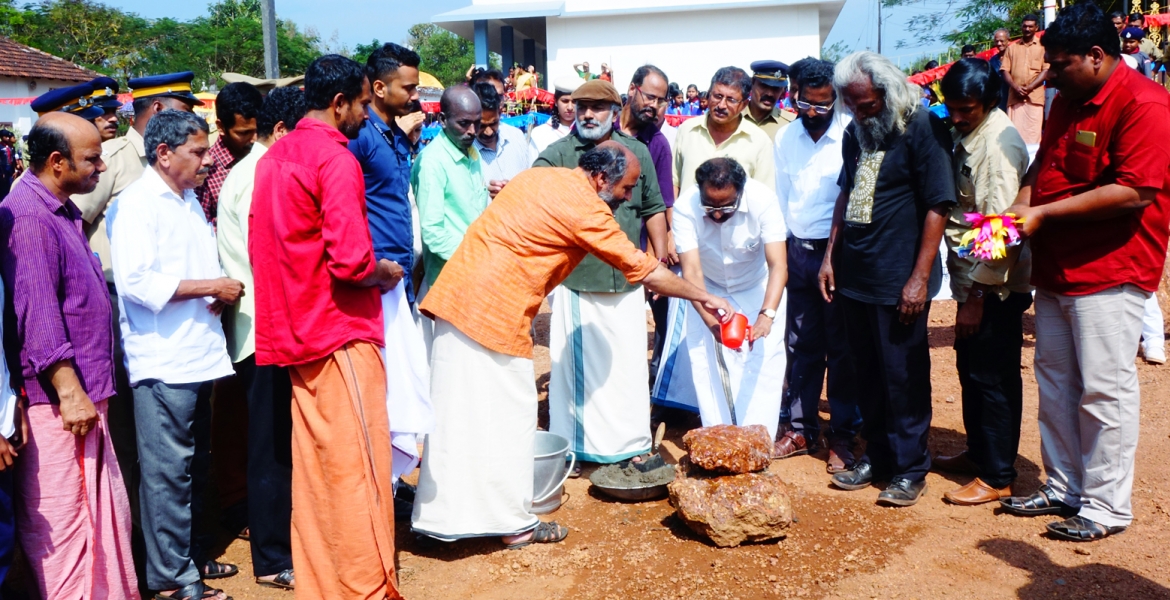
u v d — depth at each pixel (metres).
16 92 28.78
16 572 4.23
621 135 5.32
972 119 4.42
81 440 3.43
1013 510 4.50
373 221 4.68
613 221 4.19
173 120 3.75
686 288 4.33
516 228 4.12
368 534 3.63
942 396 6.55
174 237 3.80
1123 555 4.03
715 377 5.24
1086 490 4.27
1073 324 4.17
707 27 21.55
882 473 5.03
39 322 3.23
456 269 4.20
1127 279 3.99
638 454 5.18
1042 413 4.44
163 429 3.76
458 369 4.18
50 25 38.91
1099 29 3.82
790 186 5.46
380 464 3.71
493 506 4.24
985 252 4.02
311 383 3.60
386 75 4.97
